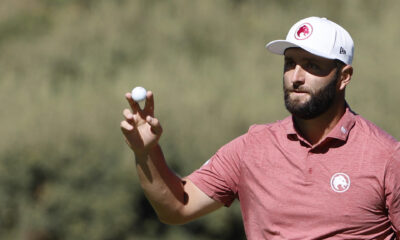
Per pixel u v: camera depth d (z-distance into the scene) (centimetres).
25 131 8281
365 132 1095
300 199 1095
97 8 11038
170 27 10556
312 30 1118
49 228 8075
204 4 10900
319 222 1083
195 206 1228
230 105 8544
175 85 8956
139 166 1196
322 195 1081
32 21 11606
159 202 1210
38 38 10988
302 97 1106
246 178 1164
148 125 1180
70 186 8088
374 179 1063
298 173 1105
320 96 1099
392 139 1094
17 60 10206
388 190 1062
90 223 8019
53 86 9575
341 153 1089
